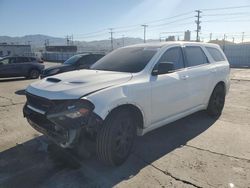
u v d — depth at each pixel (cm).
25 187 315
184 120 567
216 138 464
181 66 479
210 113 582
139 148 421
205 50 562
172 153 402
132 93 361
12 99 857
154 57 427
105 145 334
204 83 523
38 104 361
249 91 998
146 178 331
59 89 342
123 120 354
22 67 1512
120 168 357
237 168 354
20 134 496
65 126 315
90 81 359
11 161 382
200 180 324
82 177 336
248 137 468
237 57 3406
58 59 4800
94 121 316
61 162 377
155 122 418
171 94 434
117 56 475
